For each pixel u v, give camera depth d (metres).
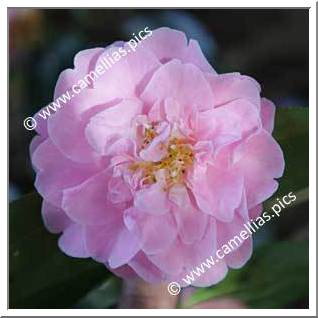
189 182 0.36
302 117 0.39
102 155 0.35
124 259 0.35
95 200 0.35
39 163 0.35
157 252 0.35
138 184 0.36
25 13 0.59
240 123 0.35
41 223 0.39
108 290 0.42
